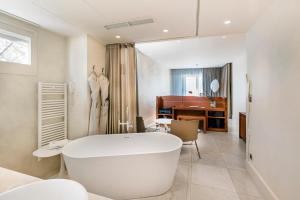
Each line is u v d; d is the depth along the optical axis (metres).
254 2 1.79
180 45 4.30
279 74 1.65
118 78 3.25
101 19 2.21
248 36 2.60
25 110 2.26
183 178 2.48
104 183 2.04
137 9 1.94
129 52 3.24
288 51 1.49
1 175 1.03
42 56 2.49
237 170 2.71
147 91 5.73
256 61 2.27
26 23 2.28
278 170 1.68
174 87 8.68
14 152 2.14
